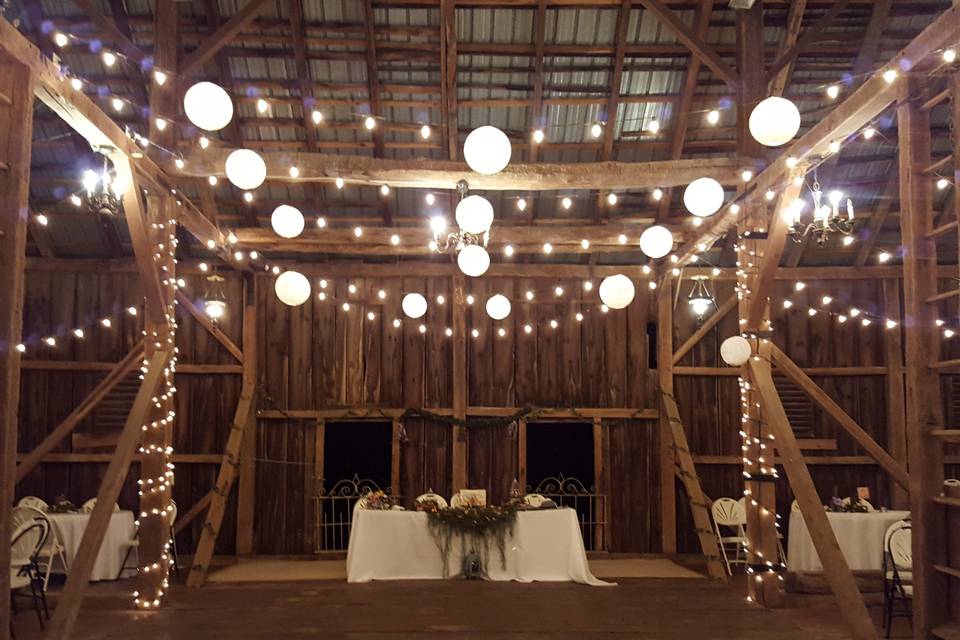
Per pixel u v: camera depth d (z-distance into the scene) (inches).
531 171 263.7
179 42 300.7
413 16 302.4
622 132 339.9
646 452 378.9
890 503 368.5
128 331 370.6
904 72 165.9
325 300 383.9
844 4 275.9
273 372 378.6
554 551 297.9
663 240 229.0
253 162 190.5
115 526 298.8
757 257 255.8
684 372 379.6
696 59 309.4
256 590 277.6
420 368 382.3
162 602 253.8
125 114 325.1
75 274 372.8
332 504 367.9
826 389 376.2
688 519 373.1
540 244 357.4
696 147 341.1
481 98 327.6
